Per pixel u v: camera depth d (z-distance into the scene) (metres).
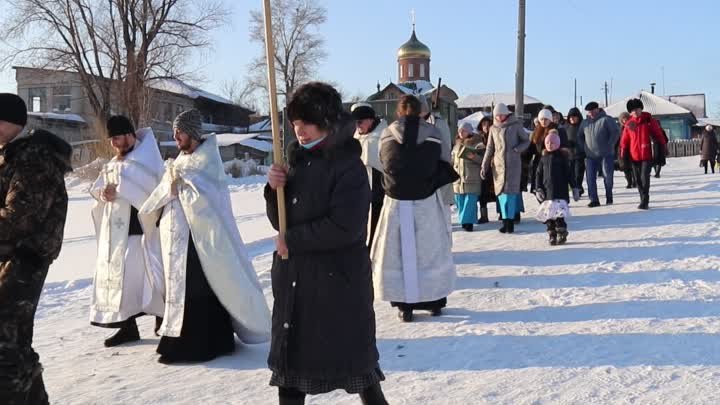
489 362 4.93
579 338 5.33
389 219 6.16
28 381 3.61
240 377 4.96
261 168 39.31
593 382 4.41
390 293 6.11
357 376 3.39
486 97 68.38
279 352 3.40
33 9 38.28
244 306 5.40
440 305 6.27
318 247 3.34
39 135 3.73
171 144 44.34
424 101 6.89
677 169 29.39
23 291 3.59
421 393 4.39
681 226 10.01
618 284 6.92
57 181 3.71
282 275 3.45
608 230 10.12
